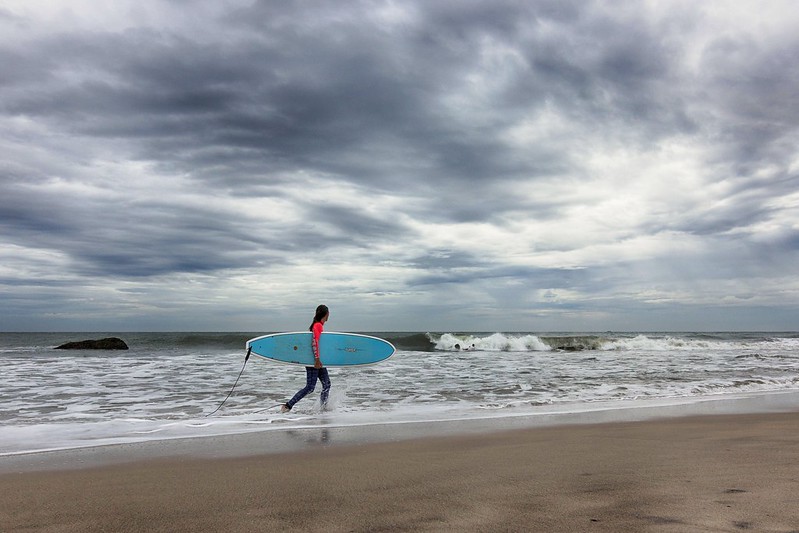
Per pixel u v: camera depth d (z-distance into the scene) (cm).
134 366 1503
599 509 242
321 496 281
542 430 542
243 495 287
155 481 327
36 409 729
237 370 1373
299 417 662
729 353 2311
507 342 2731
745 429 530
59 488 309
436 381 1125
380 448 446
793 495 261
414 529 219
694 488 279
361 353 909
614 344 2714
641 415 663
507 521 227
